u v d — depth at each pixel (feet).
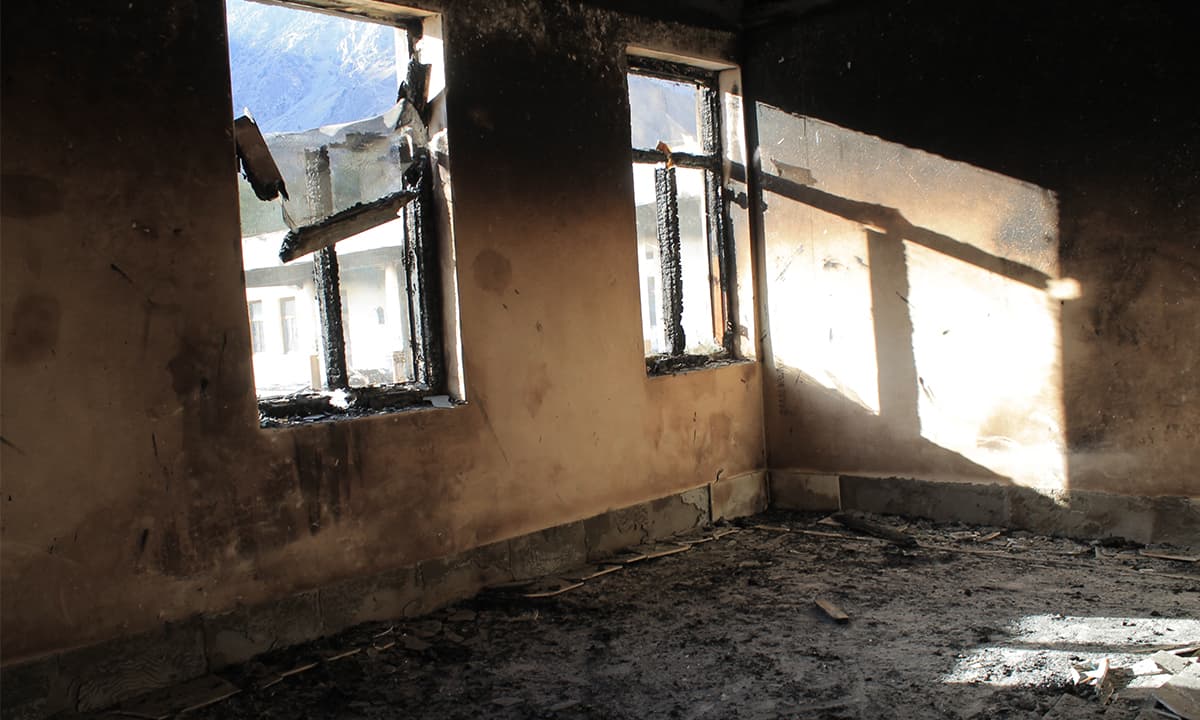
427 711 10.57
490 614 13.60
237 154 12.21
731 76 19.67
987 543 16.37
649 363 18.07
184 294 11.21
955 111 17.19
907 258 17.94
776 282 19.63
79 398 10.40
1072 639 11.70
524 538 14.99
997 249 16.90
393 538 13.30
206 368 11.41
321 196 13.35
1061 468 16.47
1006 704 9.98
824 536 17.39
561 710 10.51
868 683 10.79
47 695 10.18
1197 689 9.76
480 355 14.37
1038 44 16.19
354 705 10.72
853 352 18.76
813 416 19.38
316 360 15.15
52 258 10.18
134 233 10.80
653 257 33.45
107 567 10.64
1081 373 16.15
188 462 11.27
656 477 17.35
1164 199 15.14
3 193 9.85
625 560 16.05
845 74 18.40
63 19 10.27
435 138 14.28
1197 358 15.02
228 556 11.63
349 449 12.81
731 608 13.67
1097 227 15.81
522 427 14.98
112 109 10.62
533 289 15.19
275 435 12.07
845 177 18.57
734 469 19.21
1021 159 16.52
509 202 14.84
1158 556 14.97
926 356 17.88
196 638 11.35
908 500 18.29
